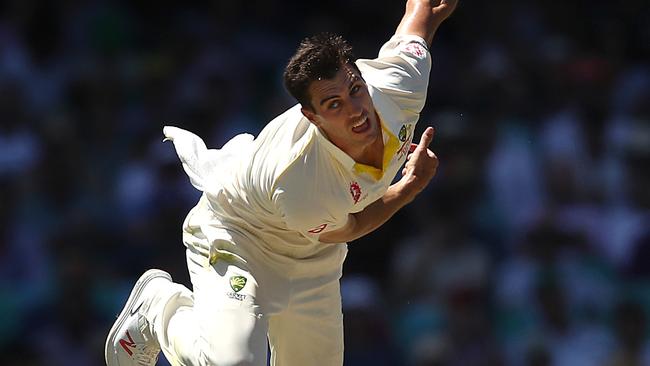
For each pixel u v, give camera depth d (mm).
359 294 32375
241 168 16562
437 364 31906
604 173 37844
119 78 40031
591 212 36344
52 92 39781
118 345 18438
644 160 38156
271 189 15969
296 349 17969
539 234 35250
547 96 40312
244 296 16781
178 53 41156
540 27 42844
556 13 43094
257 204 16484
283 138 15992
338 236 16750
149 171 36281
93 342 32406
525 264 34750
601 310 34094
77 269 33156
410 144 16531
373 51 41781
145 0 42875
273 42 42062
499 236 35438
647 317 33969
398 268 34688
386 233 35000
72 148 37375
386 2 42844
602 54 42531
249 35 42156
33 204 35969
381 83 15836
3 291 33688
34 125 38375
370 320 31906
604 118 39875
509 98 39438
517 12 42938
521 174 37000
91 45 41750
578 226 35719
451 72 40562
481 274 34094
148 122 38438
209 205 17312
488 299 33938
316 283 17422
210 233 17172
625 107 40688
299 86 15281
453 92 39812
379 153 15867
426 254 34469
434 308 33344
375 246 34906
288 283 17203
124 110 39281
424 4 17000
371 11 42844
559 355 32781
